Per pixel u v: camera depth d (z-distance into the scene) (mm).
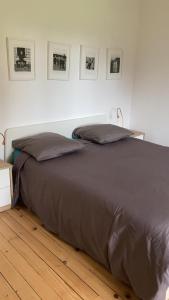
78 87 3324
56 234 2285
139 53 3850
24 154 2602
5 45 2570
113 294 1719
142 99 3969
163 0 3416
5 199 2545
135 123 4160
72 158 2584
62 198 2115
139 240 1577
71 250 2102
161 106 3760
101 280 1825
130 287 1769
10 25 2555
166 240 1481
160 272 1459
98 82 3533
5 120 2770
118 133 3271
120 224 1694
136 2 3609
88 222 1905
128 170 2324
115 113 3934
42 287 1748
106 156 2684
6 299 1651
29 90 2871
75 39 3096
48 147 2537
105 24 3348
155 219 1597
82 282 1803
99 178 2135
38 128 3023
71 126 3346
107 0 3271
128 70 3885
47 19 2795
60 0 2838
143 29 3725
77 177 2148
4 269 1881
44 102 3039
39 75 2902
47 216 2275
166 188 1996
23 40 2664
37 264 1939
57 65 3006
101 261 1877
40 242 2176
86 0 3062
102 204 1822
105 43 3432
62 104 3223
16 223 2414
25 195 2525
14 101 2785
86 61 3277
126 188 1973
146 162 2543
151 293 1496
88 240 1927
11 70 2656
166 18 3439
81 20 3086
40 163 2445
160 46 3584
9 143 2818
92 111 3602
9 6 2504
